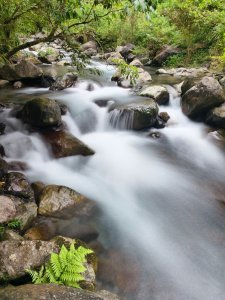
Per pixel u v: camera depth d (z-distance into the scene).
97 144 3.96
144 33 9.18
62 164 3.48
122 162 3.66
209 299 2.02
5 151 3.44
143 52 8.77
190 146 4.08
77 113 4.32
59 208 2.76
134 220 2.75
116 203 2.97
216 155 3.90
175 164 3.72
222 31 6.66
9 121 3.88
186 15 6.95
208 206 2.98
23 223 2.50
